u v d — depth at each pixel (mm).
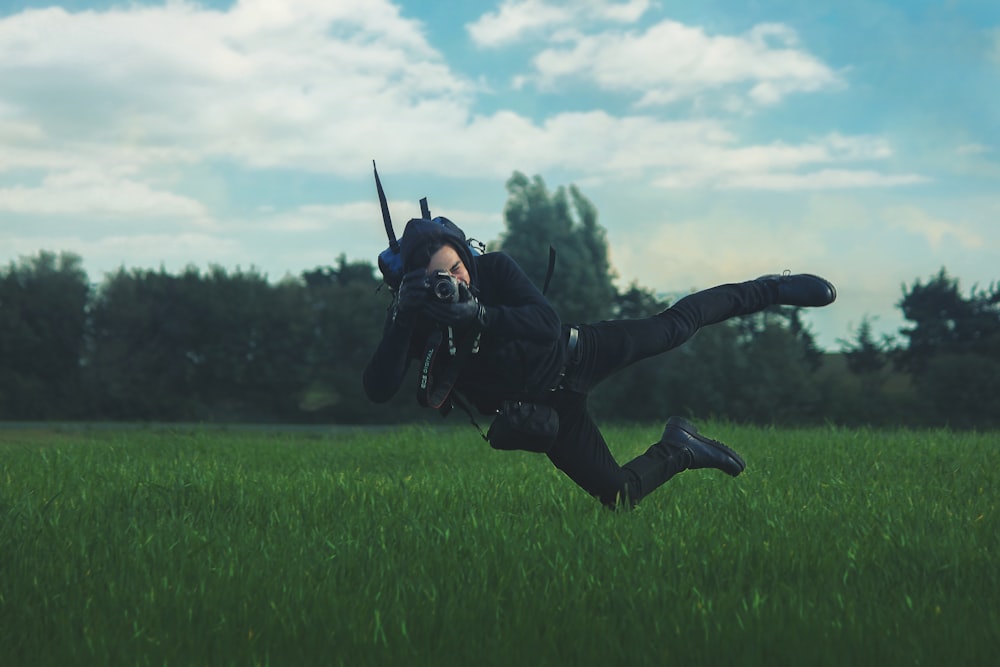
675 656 3072
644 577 4051
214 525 5547
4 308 66250
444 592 3844
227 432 19078
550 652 3123
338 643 3246
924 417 56594
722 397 60438
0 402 63875
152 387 66812
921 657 3027
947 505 6207
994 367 56469
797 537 4879
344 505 6129
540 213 68688
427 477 8070
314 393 74750
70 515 5609
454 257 4273
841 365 74938
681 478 7508
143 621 3486
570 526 5234
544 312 4262
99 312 68000
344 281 104188
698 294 4910
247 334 67938
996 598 3812
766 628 3318
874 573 4258
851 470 8383
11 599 3777
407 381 64125
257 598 3750
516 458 9703
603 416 62094
